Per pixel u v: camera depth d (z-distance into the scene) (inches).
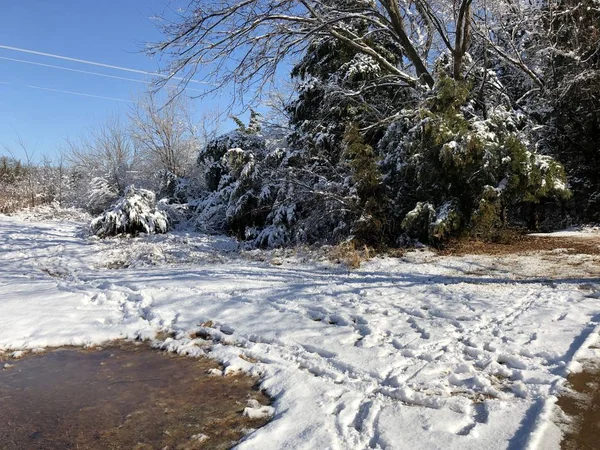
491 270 317.1
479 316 208.1
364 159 437.4
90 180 887.7
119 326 217.6
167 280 306.7
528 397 134.0
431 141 422.0
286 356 173.3
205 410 136.9
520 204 593.6
